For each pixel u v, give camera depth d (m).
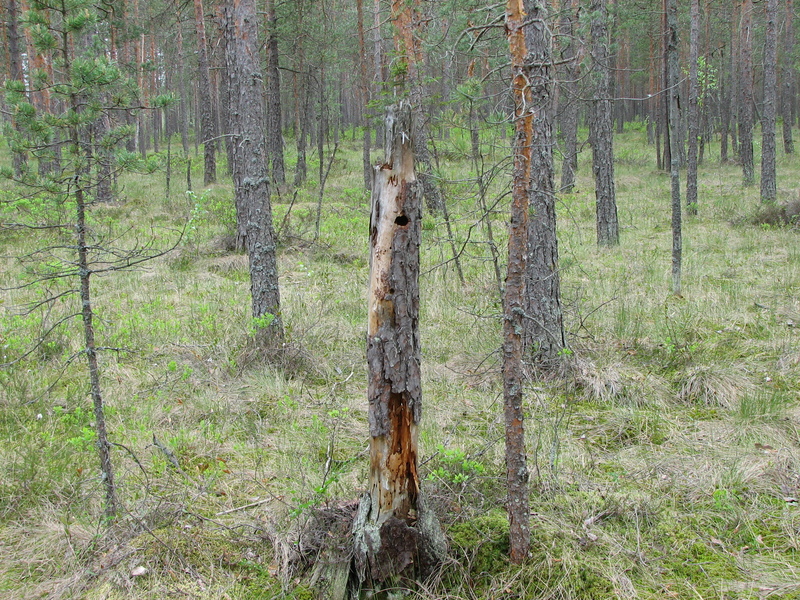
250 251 6.63
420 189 3.14
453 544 3.46
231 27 11.01
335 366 6.45
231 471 4.48
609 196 12.02
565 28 8.02
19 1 16.84
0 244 11.23
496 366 6.05
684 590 3.23
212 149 21.53
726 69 31.95
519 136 3.01
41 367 6.17
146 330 7.05
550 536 3.56
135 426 5.02
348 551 3.29
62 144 3.53
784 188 18.95
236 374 6.15
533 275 6.05
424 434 4.89
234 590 3.34
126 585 3.32
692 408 5.37
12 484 4.20
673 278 8.41
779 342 6.49
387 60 20.89
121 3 14.31
